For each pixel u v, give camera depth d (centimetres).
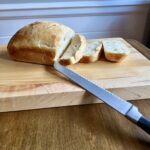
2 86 51
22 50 62
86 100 51
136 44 82
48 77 56
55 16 107
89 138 42
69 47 68
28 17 104
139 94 54
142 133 43
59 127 44
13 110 49
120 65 64
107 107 51
